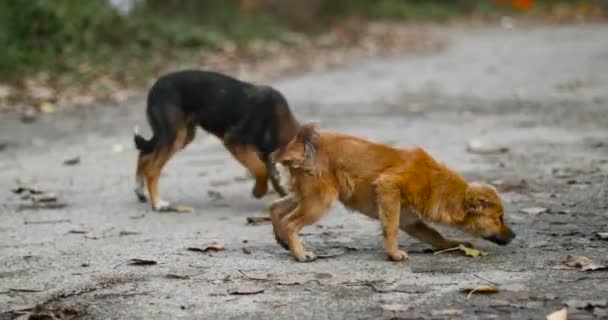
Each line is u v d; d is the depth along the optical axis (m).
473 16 48.03
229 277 8.76
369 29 40.12
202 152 16.56
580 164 14.12
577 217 10.84
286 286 8.41
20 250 10.01
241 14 35.06
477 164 14.45
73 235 10.73
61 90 23.61
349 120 19.34
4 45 25.69
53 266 9.34
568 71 26.55
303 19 37.72
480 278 8.46
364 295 8.06
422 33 40.16
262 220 11.33
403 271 8.80
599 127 17.58
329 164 9.16
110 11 30.23
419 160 9.21
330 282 8.45
